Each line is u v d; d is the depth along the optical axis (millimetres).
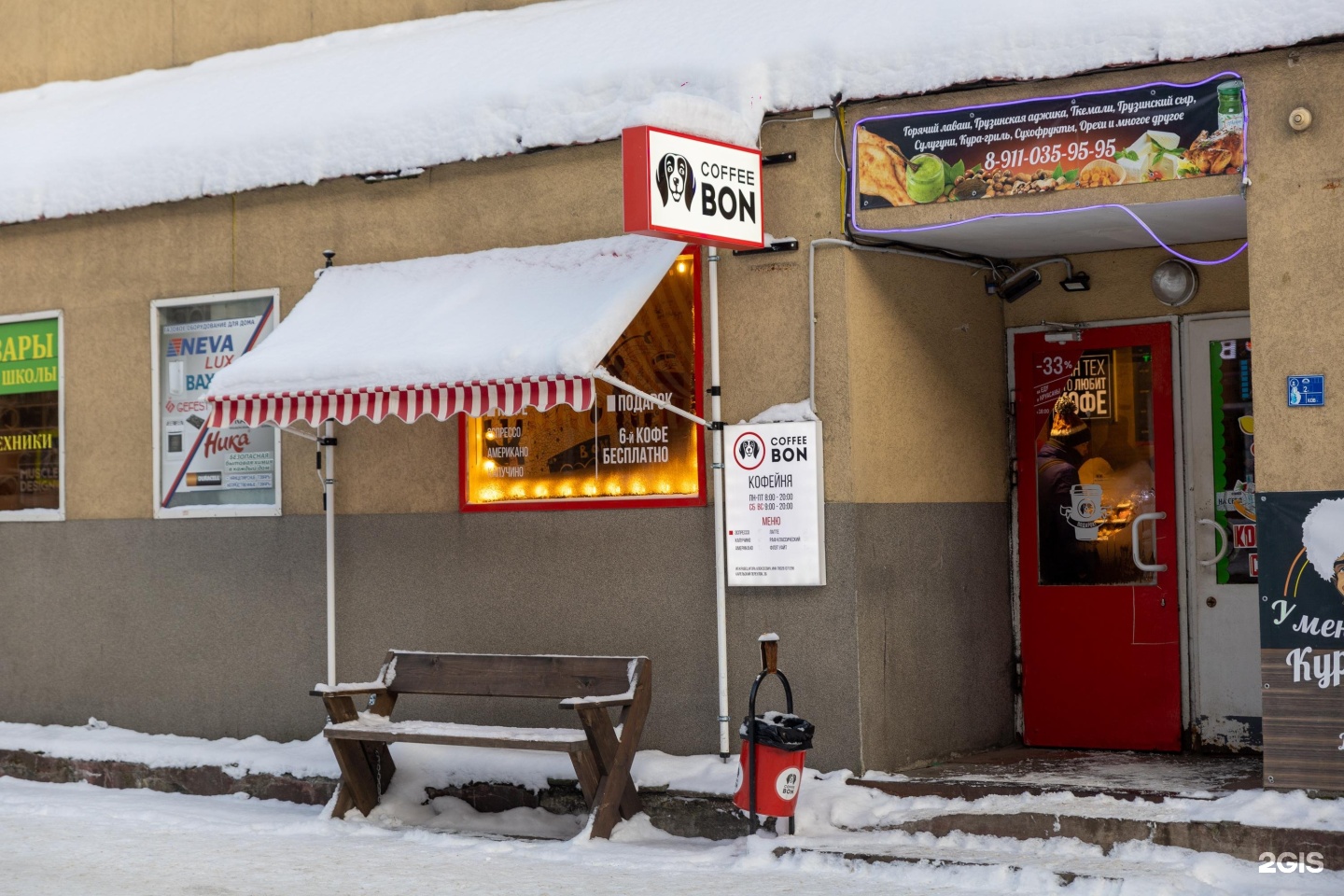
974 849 7719
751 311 8867
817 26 8805
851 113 8617
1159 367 9602
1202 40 7680
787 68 8703
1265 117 7605
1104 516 9758
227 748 10172
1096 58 7941
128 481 10961
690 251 9086
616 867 7781
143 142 10930
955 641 9414
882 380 8891
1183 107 7809
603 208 9289
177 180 10672
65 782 10469
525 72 9664
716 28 9203
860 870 7539
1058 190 8117
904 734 8914
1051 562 9922
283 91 10758
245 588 10484
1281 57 7566
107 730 10906
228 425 9141
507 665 8898
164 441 10859
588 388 8125
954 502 9492
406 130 9859
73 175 11109
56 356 11305
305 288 10328
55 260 11297
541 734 8383
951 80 8289
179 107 11164
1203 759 9203
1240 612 9336
